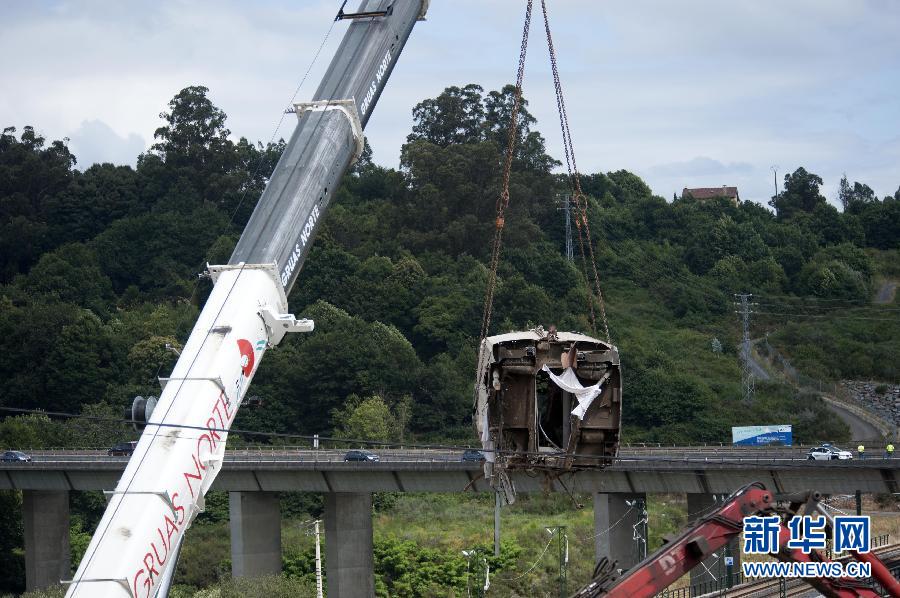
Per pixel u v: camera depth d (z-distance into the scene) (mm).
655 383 177375
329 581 107250
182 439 36312
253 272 42094
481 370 41562
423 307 194000
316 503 144750
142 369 174500
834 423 178875
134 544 33438
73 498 148375
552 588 112188
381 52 51062
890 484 93750
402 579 113250
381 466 103938
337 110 47906
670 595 97375
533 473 40594
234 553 109312
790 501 42250
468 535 126875
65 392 172625
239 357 39625
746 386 189250
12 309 181875
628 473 99875
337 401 166375
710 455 122000
